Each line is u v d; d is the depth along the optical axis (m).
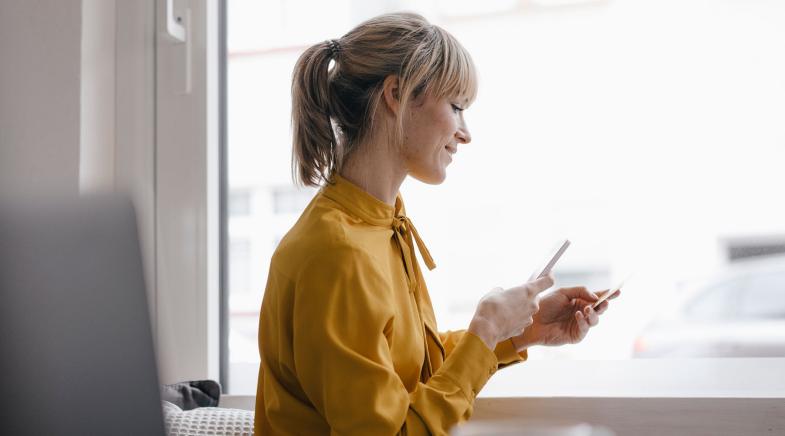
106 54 1.56
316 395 0.95
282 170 1.62
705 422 1.20
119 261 0.52
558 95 1.47
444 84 1.10
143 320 0.52
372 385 0.91
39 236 0.52
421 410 0.94
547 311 1.25
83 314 0.52
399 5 1.56
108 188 0.53
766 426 1.18
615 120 1.44
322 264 0.97
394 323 1.04
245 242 1.62
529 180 1.48
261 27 1.64
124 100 1.58
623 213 1.43
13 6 1.53
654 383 1.37
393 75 1.09
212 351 1.56
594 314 1.23
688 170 1.40
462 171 1.51
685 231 1.40
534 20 1.48
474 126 1.51
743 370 1.34
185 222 1.58
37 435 0.53
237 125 1.64
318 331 0.94
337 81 1.12
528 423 0.50
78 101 1.50
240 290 1.62
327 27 1.60
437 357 1.15
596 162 1.45
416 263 1.16
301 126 1.13
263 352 1.07
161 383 0.54
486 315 1.03
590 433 0.51
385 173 1.11
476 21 1.51
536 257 1.48
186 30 1.59
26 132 1.52
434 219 1.52
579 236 1.46
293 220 1.61
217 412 1.24
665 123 1.41
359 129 1.11
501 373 1.44
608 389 1.39
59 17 1.52
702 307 1.40
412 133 1.10
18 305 0.53
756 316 1.38
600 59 1.44
